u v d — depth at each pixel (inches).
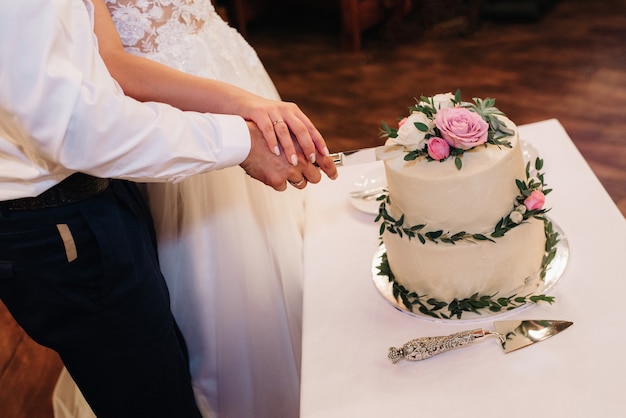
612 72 142.9
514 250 43.4
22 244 50.9
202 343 69.4
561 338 41.8
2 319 113.4
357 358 44.5
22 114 41.1
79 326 55.1
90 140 43.2
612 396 37.9
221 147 48.4
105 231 52.6
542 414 38.0
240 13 184.7
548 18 170.2
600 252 47.4
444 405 39.9
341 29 180.5
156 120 45.5
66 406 85.4
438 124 41.4
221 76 67.8
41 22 39.7
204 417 72.7
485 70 152.3
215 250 66.0
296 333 70.1
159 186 65.3
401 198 43.7
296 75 163.5
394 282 48.9
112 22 57.4
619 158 117.4
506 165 42.0
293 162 50.5
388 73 157.9
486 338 42.6
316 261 53.9
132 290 55.2
